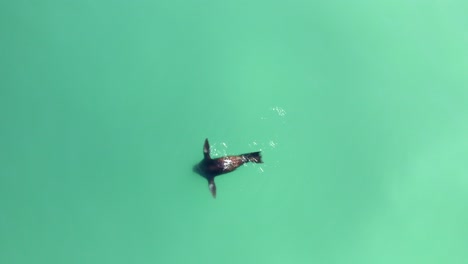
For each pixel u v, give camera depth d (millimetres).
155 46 18406
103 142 17062
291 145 17438
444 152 18031
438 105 18625
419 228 17125
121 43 18359
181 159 16969
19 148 16891
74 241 16234
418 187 17594
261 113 17703
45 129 17125
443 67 19203
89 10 18641
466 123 18484
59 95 17531
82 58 18047
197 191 16703
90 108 17438
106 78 17844
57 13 18500
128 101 17594
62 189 16625
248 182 16797
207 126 17359
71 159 16875
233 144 17203
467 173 17859
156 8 18906
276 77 18297
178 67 18156
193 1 19125
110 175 16781
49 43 18125
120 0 18859
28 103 17375
